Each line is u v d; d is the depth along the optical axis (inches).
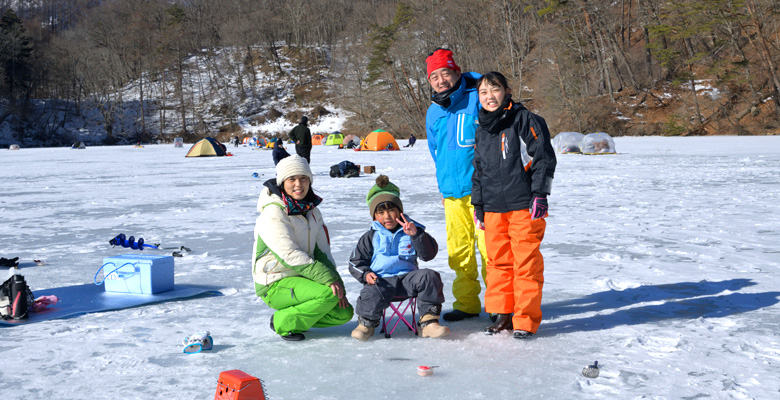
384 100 3459.6
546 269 217.0
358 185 616.4
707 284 189.6
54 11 7185.0
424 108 3400.6
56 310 169.8
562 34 2915.8
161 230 335.9
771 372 114.4
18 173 931.3
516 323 141.2
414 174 756.6
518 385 110.3
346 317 147.9
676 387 107.7
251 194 547.2
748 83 2620.6
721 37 2810.0
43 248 283.1
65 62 4377.5
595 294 180.9
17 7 7106.3
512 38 3353.8
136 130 4281.5
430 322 142.4
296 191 150.0
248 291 193.8
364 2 4852.4
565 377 113.7
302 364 124.4
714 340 134.9
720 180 566.6
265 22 4820.4
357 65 4052.7
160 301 180.5
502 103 142.7
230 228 339.3
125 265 189.8
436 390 108.6
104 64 4318.4
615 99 2859.3
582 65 2901.1
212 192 572.7
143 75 4852.4
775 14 2514.8
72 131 4151.1
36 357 130.7
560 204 411.8
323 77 4586.6
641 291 183.3
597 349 130.5
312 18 5004.9
